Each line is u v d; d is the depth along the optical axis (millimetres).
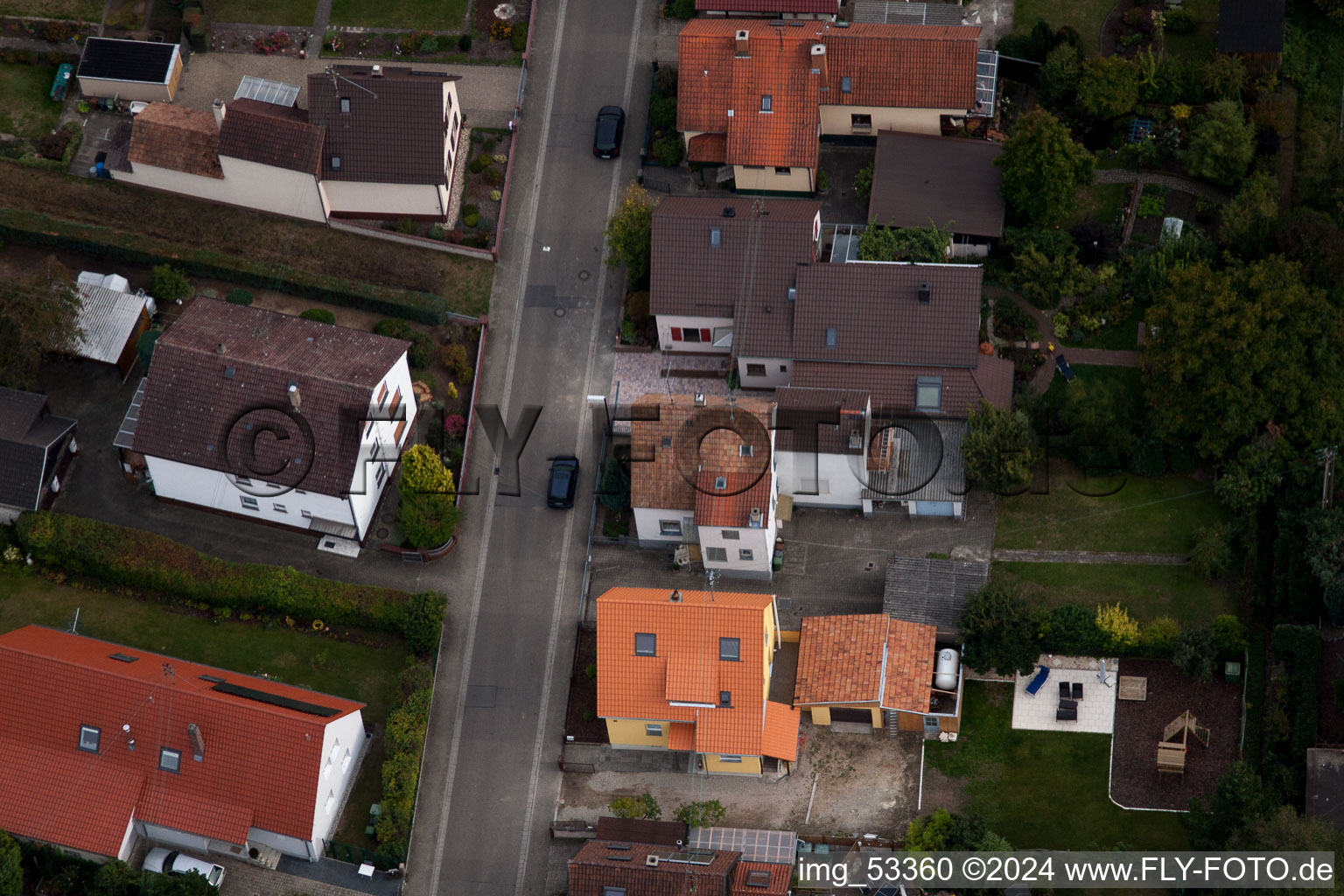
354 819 95500
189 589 100812
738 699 94000
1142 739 95125
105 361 107000
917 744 96500
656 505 99250
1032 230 107688
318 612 100438
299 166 109750
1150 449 101688
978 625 95625
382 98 109438
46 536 101438
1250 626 96625
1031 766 95125
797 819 95062
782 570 102188
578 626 101125
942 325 102625
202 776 92312
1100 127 112500
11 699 93938
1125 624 96688
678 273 105438
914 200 108938
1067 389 104312
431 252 112188
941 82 110312
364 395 99000
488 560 103375
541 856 95188
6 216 111188
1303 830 85562
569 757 97750
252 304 110125
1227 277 99938
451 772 97688
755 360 104812
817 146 110688
